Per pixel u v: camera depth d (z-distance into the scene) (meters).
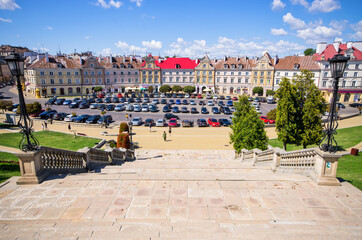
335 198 8.12
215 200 7.87
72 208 7.34
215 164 16.84
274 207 7.48
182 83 92.44
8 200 7.78
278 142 31.88
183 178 9.63
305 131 20.59
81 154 12.19
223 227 6.32
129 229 6.18
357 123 40.72
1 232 6.12
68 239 5.81
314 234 6.08
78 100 64.94
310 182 9.31
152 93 84.06
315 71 75.44
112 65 89.31
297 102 20.64
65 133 35.38
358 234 6.12
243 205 7.57
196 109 57.44
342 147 25.62
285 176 10.00
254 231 6.14
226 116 52.88
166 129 41.72
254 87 82.19
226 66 88.69
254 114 21.48
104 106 57.53
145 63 90.06
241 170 13.23
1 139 29.34
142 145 31.33
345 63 8.35
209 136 36.88
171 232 6.05
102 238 5.82
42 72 77.38
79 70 83.31
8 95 79.12
